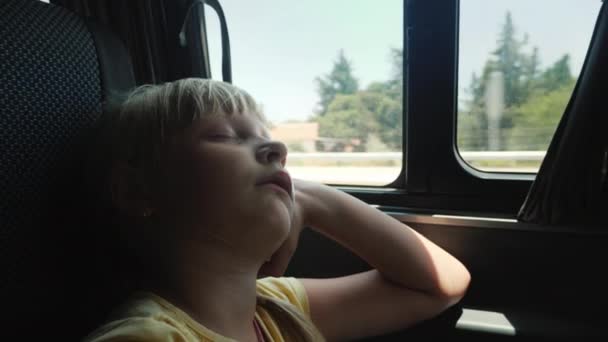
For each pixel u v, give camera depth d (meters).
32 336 0.55
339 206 0.79
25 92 0.55
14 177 0.53
